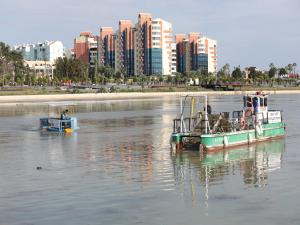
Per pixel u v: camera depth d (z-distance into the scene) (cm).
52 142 4881
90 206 2400
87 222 2162
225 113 4647
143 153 4072
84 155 4000
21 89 17962
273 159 3722
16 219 2212
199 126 4291
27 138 5250
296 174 3114
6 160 3784
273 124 4884
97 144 4688
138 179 3005
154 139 5041
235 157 3816
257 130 4600
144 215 2253
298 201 2452
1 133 5766
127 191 2692
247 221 2161
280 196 2552
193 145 4147
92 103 12756
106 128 6269
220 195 2588
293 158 3766
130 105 11825
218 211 2303
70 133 5706
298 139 4912
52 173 3231
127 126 6519
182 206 2391
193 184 2853
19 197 2584
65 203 2458
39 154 4084
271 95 19088
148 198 2541
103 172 3244
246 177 3039
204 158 3775
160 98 15762
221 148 4156
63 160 3756
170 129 6066
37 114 8919
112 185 2844
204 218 2206
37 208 2377
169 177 3059
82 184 2878
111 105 11856
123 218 2212
